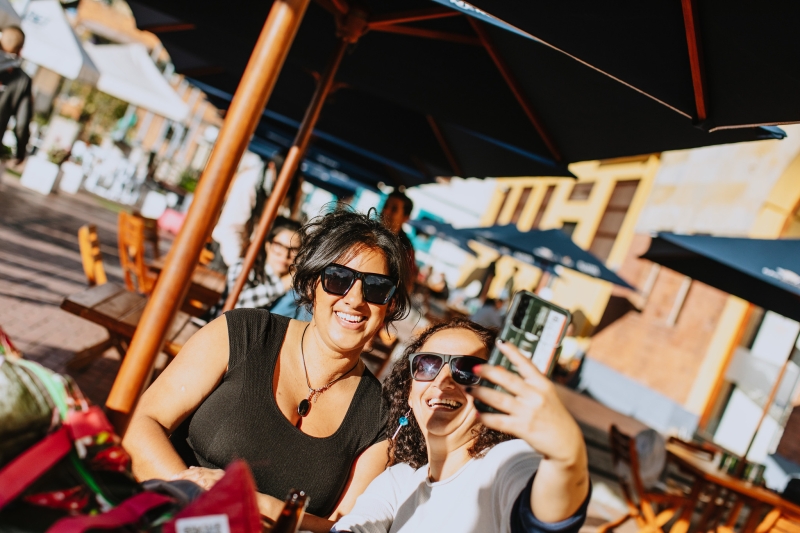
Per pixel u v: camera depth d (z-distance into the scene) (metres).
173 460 1.86
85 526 1.04
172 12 4.84
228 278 4.27
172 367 2.02
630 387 16.11
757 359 13.75
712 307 14.82
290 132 10.38
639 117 3.24
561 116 3.75
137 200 20.91
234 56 6.03
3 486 1.04
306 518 1.94
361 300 2.00
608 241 20.30
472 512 1.64
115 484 1.19
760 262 5.95
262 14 4.50
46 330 5.68
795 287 5.69
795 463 12.20
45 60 12.55
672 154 18.44
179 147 34.00
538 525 1.18
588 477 1.15
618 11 2.11
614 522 5.87
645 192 19.06
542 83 3.56
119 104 32.41
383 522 1.90
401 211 5.37
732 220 14.82
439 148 6.37
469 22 3.82
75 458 1.14
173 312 1.52
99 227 13.17
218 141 1.58
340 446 2.06
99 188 20.39
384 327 2.23
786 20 1.77
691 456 6.23
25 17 12.55
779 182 13.87
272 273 4.04
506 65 3.72
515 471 1.53
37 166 14.80
